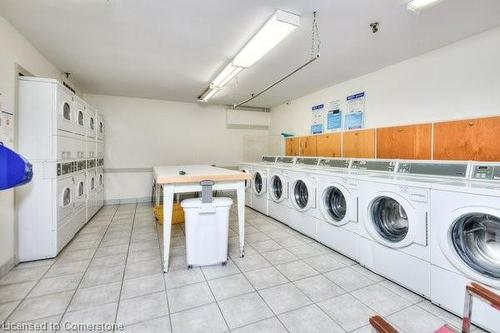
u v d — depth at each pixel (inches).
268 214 173.6
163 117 229.8
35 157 101.0
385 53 122.3
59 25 97.3
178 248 118.0
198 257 96.7
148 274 92.0
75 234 132.3
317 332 62.8
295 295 78.9
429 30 98.7
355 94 161.5
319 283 86.2
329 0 79.9
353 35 103.7
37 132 101.3
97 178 182.5
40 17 91.6
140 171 223.0
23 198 99.3
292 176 142.9
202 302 75.0
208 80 168.4
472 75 103.1
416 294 79.4
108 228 148.0
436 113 116.5
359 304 74.3
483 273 62.7
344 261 103.6
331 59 130.2
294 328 64.1
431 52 118.4
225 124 254.8
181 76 160.1
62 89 111.2
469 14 87.0
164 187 94.8
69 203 121.2
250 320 67.1
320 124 193.6
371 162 127.0
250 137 265.3
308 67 142.3
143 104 222.4
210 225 96.8
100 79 166.6
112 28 99.7
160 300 75.8
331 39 107.2
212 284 85.3
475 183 75.2
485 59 99.0
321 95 192.2
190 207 94.6
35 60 117.8
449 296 69.5
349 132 155.4
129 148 218.5
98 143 185.3
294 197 142.8
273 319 67.5
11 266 94.3
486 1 79.0
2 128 89.1
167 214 94.5
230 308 72.1
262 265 99.7
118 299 76.2
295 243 124.0
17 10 86.7
